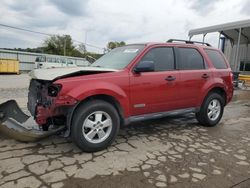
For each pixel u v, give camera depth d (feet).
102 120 13.17
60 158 12.07
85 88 12.32
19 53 110.52
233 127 19.29
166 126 18.63
